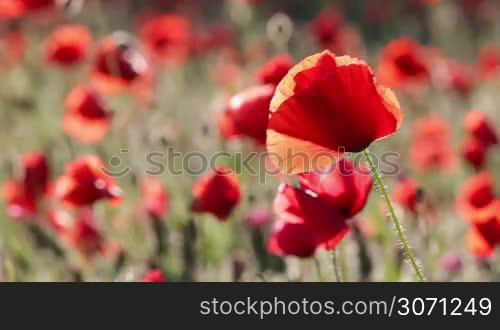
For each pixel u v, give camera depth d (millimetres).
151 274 3064
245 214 4305
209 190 3684
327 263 3594
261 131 3256
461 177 6113
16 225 4340
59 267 3979
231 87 5203
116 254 4035
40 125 6664
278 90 2379
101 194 3762
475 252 3816
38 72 8297
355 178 2713
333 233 2682
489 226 3633
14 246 4188
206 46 10109
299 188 2773
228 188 3689
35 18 9008
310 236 2922
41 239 4055
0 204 4602
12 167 5375
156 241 4105
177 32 7938
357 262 3684
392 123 2367
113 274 4027
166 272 3967
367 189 2734
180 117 7461
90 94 5113
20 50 8531
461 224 5094
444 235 4738
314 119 2361
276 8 15180
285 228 3010
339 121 2361
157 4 13703
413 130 6801
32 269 4129
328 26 8141
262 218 4074
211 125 5340
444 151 5941
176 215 4477
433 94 8383
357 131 2377
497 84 8688
